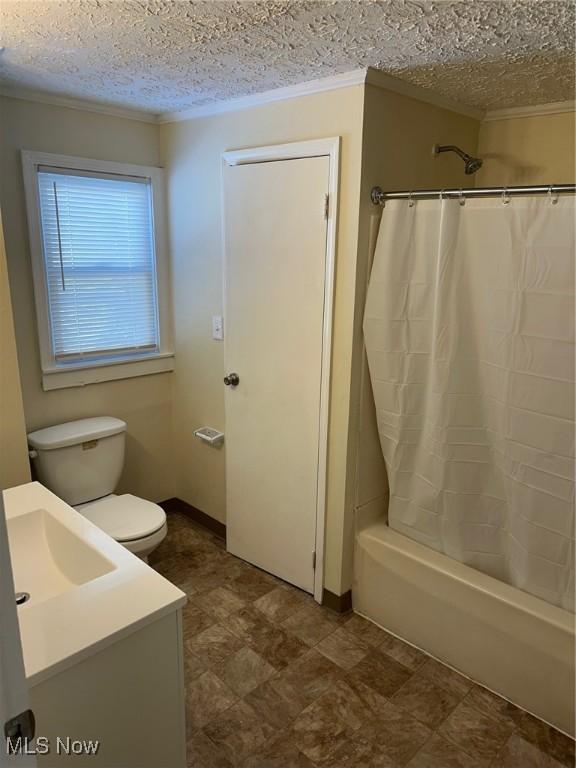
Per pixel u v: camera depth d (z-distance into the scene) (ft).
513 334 6.05
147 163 9.20
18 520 5.41
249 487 8.87
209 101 7.92
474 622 6.65
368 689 6.61
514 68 6.03
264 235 7.75
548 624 6.04
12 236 7.84
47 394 8.61
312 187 7.02
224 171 8.10
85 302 8.87
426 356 6.84
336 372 7.29
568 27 4.81
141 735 4.18
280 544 8.61
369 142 6.47
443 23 4.76
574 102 7.32
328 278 7.07
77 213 8.49
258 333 8.17
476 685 6.71
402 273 6.71
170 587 4.29
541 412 5.98
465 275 6.38
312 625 7.72
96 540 4.96
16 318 8.07
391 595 7.48
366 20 4.73
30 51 5.78
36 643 3.65
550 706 6.13
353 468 7.50
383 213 6.66
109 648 3.80
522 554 6.46
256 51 5.62
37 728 3.54
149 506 8.38
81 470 8.41
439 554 7.22
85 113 8.26
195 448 10.08
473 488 6.86
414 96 6.89
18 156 7.69
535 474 6.16
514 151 8.01
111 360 9.29
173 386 10.27
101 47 5.59
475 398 6.64
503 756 5.77
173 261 9.65
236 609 8.04
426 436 7.06
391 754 5.77
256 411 8.46
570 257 5.54
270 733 5.99
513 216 5.87
